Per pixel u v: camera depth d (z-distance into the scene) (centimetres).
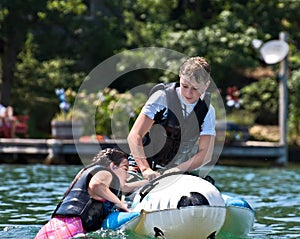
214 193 1554
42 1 5303
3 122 4706
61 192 2595
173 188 1573
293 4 6066
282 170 4084
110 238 1568
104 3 6047
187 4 6347
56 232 1582
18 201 2322
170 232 1554
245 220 1664
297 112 5544
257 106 5856
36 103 5747
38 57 5697
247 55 5819
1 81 5678
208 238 1554
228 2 6172
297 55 6081
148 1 6281
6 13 5412
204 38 5756
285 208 2291
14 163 4275
